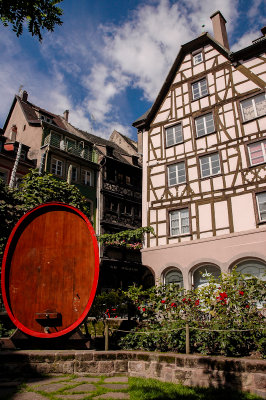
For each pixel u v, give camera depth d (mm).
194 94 18453
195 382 5645
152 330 7406
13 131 27062
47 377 6012
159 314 8016
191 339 6656
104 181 26422
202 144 17047
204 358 5723
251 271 13875
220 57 17906
